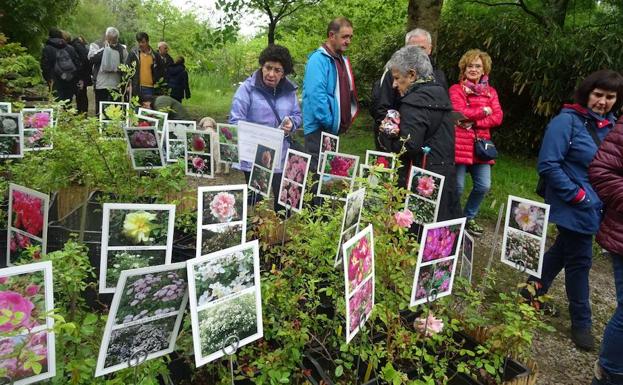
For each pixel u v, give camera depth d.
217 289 1.60
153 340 1.58
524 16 8.73
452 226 2.09
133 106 3.27
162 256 1.85
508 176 7.27
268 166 2.88
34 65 5.74
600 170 2.37
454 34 8.73
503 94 8.40
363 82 10.41
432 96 3.02
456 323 2.40
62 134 2.95
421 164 3.12
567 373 2.94
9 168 3.12
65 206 3.52
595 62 7.14
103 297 2.52
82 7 23.70
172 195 3.39
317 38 9.99
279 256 2.69
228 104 13.01
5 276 1.30
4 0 8.85
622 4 8.22
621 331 2.39
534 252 2.51
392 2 9.50
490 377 2.27
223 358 1.96
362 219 2.35
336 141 3.57
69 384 1.54
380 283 2.22
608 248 2.44
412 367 2.22
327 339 2.25
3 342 1.31
